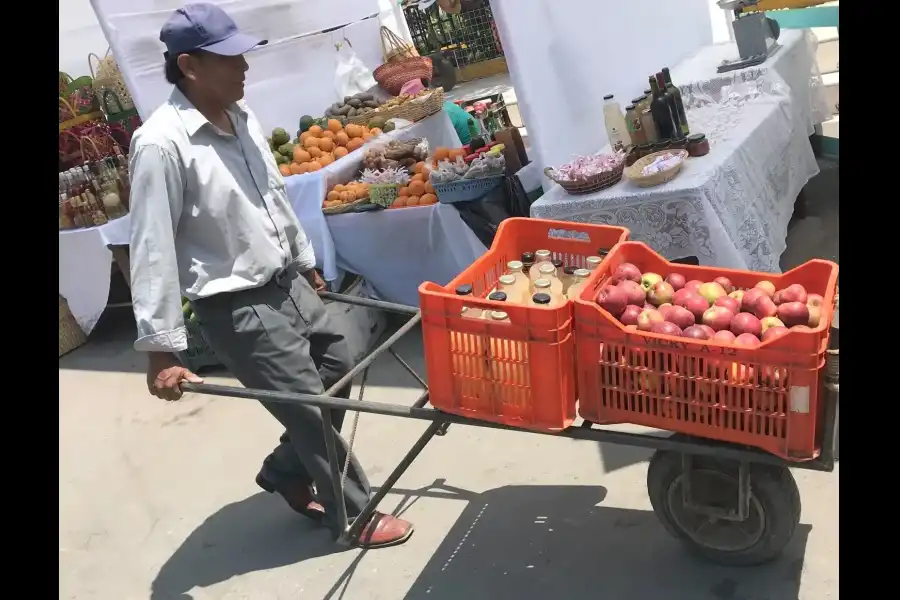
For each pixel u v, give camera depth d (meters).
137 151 2.27
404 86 6.05
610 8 4.63
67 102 5.13
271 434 3.76
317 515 2.96
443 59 10.88
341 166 4.66
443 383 2.26
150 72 4.57
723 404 2.00
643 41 5.12
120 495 3.46
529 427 2.19
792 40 5.14
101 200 4.91
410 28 11.39
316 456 2.62
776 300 2.23
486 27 11.23
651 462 2.36
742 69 4.63
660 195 3.32
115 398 4.39
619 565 2.54
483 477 3.10
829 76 6.74
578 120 4.32
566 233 3.47
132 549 3.10
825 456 1.96
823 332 1.88
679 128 3.78
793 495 2.20
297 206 4.43
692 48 6.10
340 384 2.48
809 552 2.45
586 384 2.17
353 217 4.29
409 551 2.78
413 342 4.34
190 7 2.31
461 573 2.64
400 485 3.13
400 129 5.16
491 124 5.95
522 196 4.02
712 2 6.66
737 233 3.47
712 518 2.28
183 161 2.32
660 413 2.11
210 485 3.43
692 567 2.47
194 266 2.42
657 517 2.49
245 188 2.49
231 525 3.13
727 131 3.98
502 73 11.35
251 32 5.66
